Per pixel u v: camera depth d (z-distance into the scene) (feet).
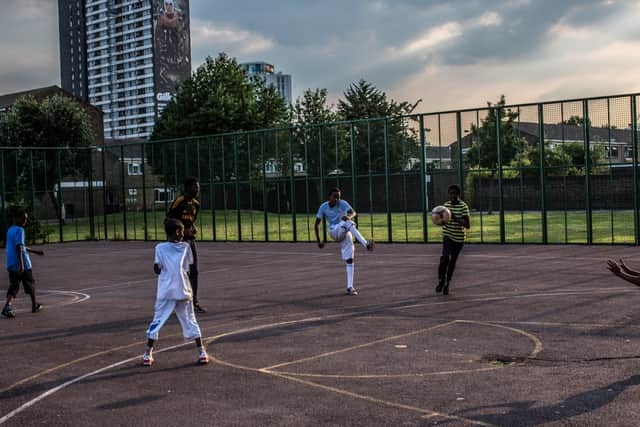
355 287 44.57
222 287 47.16
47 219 112.47
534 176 77.36
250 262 65.87
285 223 96.12
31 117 176.76
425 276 49.42
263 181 97.60
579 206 74.74
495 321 30.91
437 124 83.05
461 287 42.73
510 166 78.38
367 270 54.80
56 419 18.70
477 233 88.89
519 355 24.29
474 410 18.13
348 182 91.81
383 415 17.97
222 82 185.57
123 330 32.09
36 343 29.63
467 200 81.41
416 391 20.15
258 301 39.73
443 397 19.43
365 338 28.14
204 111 177.58
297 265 61.16
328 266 59.31
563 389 19.84
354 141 90.02
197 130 179.83
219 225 102.22
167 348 27.50
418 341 27.20
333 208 42.52
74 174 116.88
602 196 72.74
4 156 107.34
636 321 29.66
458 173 81.82
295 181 95.86
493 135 79.36
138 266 66.74
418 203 85.05
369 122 88.89
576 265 52.65
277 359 24.89
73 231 116.16
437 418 17.58
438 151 83.20
